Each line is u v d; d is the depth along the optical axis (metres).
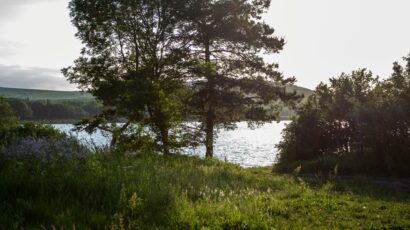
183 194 8.38
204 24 28.72
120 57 27.59
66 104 178.50
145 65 25.70
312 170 24.52
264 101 30.19
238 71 30.83
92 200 6.80
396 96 22.97
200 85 28.44
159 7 26.56
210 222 6.69
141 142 17.09
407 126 21.09
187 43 29.17
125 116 21.45
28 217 5.79
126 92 22.11
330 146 29.28
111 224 5.79
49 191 6.88
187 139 19.12
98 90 25.94
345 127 28.66
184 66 26.14
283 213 8.43
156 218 6.43
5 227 5.27
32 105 164.25
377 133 21.86
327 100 30.38
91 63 26.66
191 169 13.12
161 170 10.83
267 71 30.56
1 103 70.44
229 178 13.64
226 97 28.23
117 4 25.81
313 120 29.77
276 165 28.11
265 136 107.19
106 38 27.31
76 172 8.03
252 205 8.48
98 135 47.78
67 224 5.58
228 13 29.41
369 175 21.73
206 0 28.72
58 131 13.95
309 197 10.61
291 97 31.08
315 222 7.96
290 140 30.70
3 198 6.34
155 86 20.52
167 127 19.09
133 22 26.08
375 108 22.94
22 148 8.77
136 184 7.96
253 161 45.16
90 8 25.80
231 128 31.06
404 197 13.66
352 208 9.56
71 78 27.59
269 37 30.25
